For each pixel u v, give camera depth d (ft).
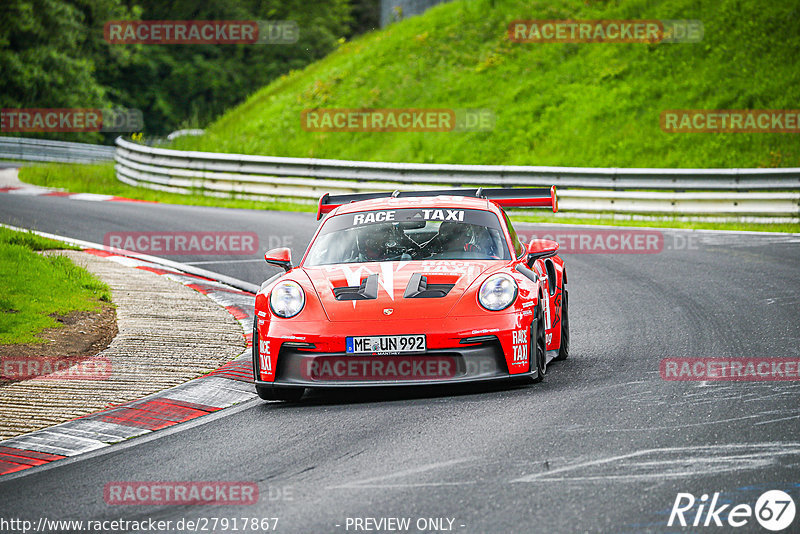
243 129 356.38
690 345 89.97
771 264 142.10
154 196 274.77
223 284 142.31
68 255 156.25
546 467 53.67
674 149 263.29
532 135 293.02
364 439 62.18
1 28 489.67
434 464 55.42
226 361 91.71
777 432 58.70
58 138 526.98
